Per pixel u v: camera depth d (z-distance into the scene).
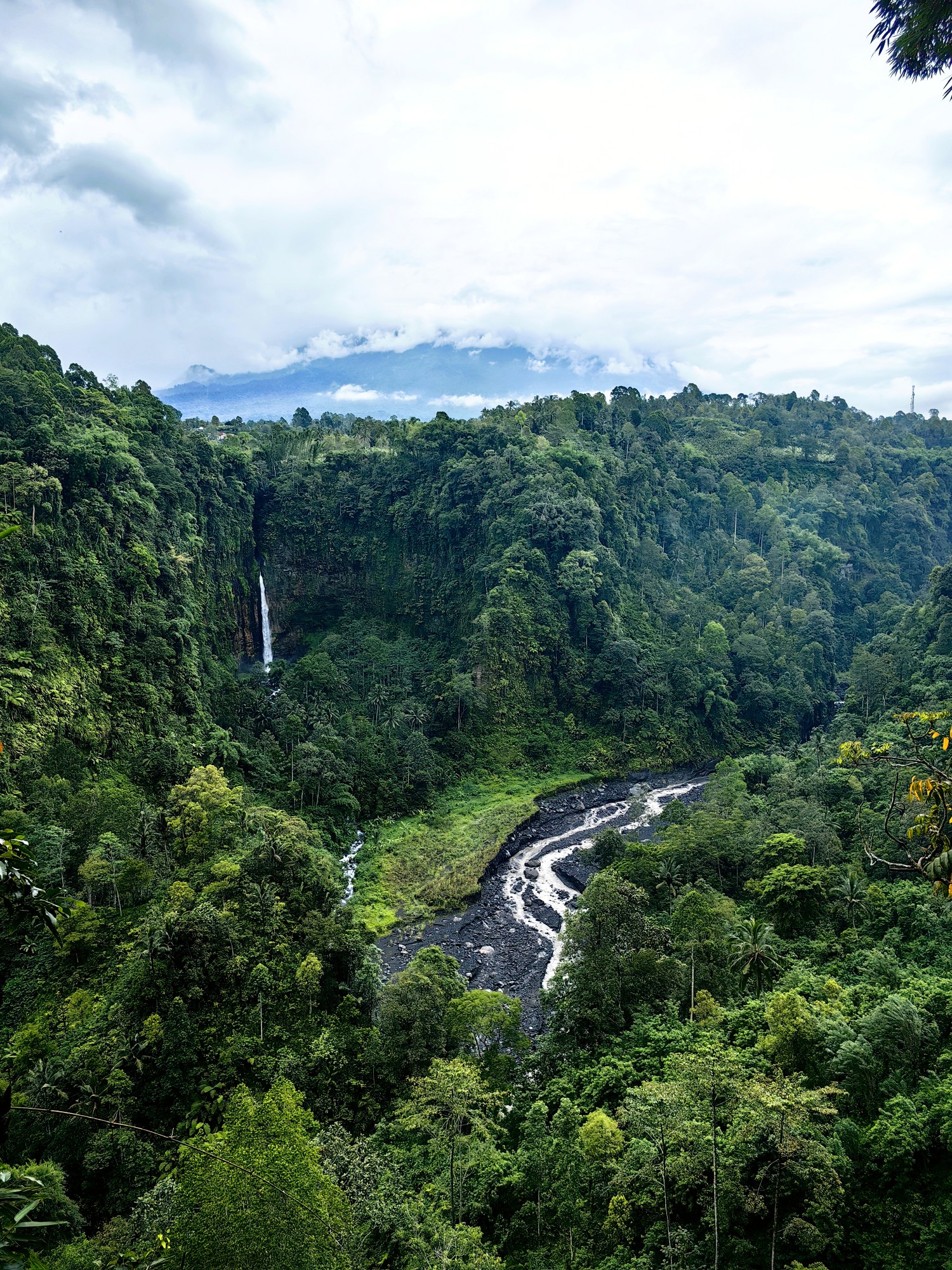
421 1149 44.22
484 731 124.44
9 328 124.38
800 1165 32.47
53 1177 41.97
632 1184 37.31
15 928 12.21
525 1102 50.09
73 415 113.88
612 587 142.25
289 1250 28.77
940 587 119.75
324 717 117.19
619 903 58.38
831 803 85.62
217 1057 53.19
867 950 55.81
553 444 164.00
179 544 120.31
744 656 144.00
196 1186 30.41
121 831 75.25
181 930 57.66
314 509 159.00
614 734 130.38
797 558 174.00
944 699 98.25
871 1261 31.27
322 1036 54.94
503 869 95.25
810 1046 41.69
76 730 85.69
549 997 57.50
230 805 80.38
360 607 159.88
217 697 115.12
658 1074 45.84
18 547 87.50
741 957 52.62
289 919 65.06
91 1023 55.59
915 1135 34.44
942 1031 41.81
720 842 77.38
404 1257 34.50
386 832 102.00
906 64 15.07
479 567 140.00
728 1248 32.31
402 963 74.50
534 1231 39.19
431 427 155.62
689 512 179.88
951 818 14.30
